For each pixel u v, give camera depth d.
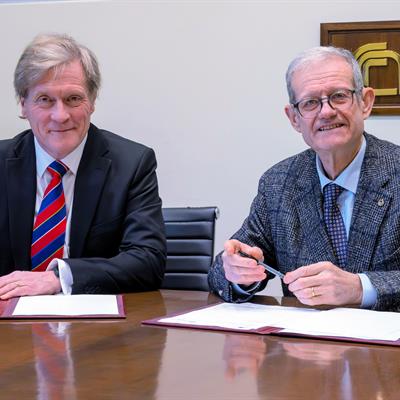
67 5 3.18
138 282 1.75
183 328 1.19
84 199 1.88
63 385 0.81
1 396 0.77
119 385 0.81
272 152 3.02
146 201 1.92
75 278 1.64
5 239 1.88
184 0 3.07
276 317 1.27
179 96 3.10
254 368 0.90
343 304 1.40
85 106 1.85
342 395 0.77
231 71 3.04
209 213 2.17
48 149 1.87
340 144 1.65
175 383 0.82
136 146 2.01
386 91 2.87
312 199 1.75
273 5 2.99
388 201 1.65
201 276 2.14
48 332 1.16
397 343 1.03
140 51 3.12
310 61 1.69
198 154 3.09
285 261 1.77
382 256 1.63
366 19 2.92
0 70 3.25
